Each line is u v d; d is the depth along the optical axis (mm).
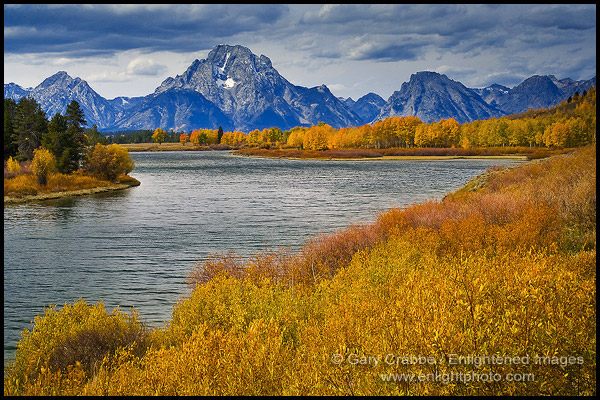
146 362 7969
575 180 20047
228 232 31594
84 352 9750
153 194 57312
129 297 18281
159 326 14656
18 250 27344
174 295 18328
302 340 7852
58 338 10297
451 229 15945
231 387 5945
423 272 9828
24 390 8055
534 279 6785
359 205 43125
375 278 11750
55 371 9164
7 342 13844
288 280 15133
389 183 63625
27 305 17625
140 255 25562
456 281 6816
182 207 44969
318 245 18859
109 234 32094
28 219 39312
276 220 36000
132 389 6633
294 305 10461
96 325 10602
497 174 36781
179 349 8930
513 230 14117
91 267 23156
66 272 22266
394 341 5660
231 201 48562
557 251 12047
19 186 57312
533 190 19984
